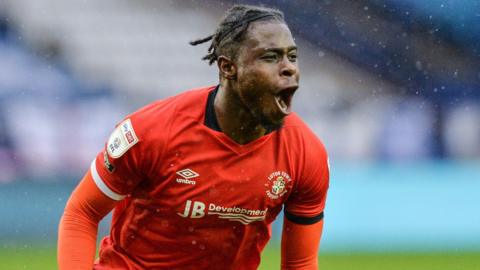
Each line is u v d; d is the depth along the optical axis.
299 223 13.92
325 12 57.50
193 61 55.91
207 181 12.80
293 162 13.08
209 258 13.80
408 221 44.81
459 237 44.97
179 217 13.12
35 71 52.12
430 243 44.66
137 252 13.97
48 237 43.25
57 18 54.84
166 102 13.15
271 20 12.27
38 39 53.59
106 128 51.19
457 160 50.50
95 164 13.28
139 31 55.91
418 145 53.00
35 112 50.19
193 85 55.47
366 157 51.91
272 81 12.06
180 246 13.56
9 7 53.81
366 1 57.94
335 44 57.06
